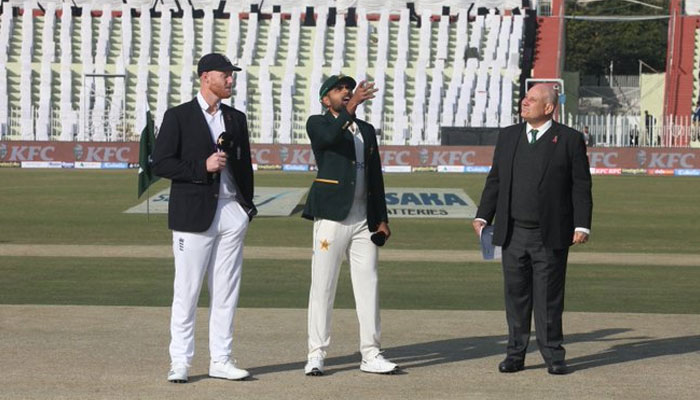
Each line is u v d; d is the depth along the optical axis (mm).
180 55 64062
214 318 9008
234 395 8375
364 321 9258
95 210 30031
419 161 51781
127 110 62094
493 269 17812
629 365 9625
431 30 65125
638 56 84062
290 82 62062
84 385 8641
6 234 23734
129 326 11406
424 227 26453
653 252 21344
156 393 8406
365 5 68375
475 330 11477
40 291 14617
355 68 63125
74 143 53000
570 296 14664
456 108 60844
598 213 30828
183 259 8844
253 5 66750
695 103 64125
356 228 9219
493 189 9492
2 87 61750
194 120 8812
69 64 63000
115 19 65250
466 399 8305
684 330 11547
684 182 44844
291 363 9648
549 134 9133
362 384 8805
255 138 60219
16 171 49188
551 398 8352
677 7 65812
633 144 56125
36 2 65062
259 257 19438
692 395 8461
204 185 8766
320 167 9266
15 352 9922
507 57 63344
